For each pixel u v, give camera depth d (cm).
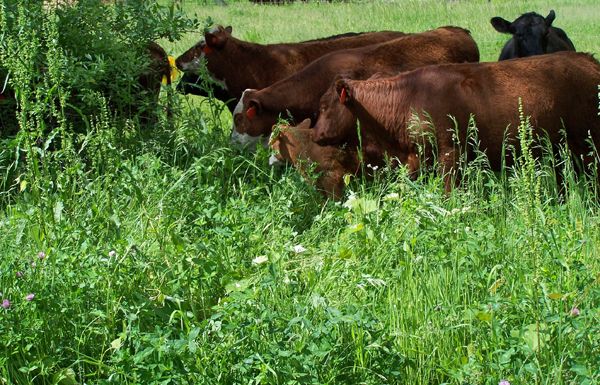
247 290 688
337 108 1074
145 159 980
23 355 658
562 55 1062
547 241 725
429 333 680
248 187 1030
